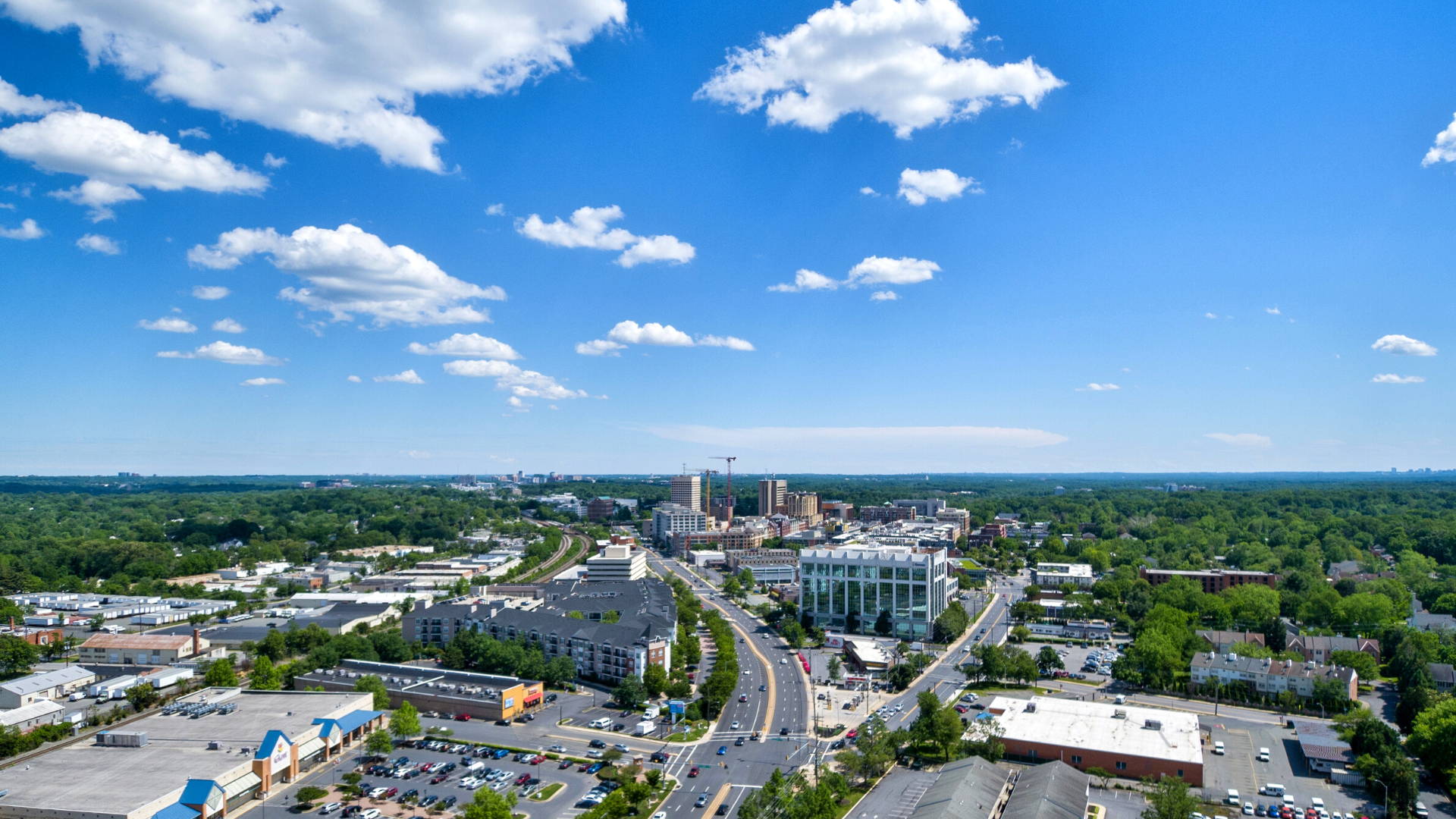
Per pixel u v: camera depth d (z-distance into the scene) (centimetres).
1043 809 19850
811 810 19875
